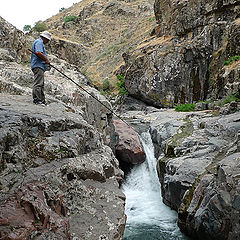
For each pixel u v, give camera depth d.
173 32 21.88
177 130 10.59
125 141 10.98
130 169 10.89
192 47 18.50
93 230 3.29
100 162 4.80
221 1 17.52
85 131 5.32
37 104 5.68
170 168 8.02
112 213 3.71
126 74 22.50
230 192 5.30
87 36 43.06
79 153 4.66
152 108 20.12
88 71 32.91
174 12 21.84
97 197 4.00
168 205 8.36
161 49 20.64
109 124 9.97
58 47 37.16
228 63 15.73
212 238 5.58
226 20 17.62
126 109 21.48
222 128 9.14
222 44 17.52
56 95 7.37
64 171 3.86
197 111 15.52
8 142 3.58
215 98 16.23
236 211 4.97
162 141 10.46
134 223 7.31
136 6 47.91
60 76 9.90
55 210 3.15
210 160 7.58
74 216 3.46
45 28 37.59
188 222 6.35
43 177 3.50
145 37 32.00
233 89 13.95
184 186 7.11
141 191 10.05
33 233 2.52
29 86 7.87
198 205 6.33
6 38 10.39
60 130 4.70
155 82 20.12
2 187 3.09
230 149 7.60
